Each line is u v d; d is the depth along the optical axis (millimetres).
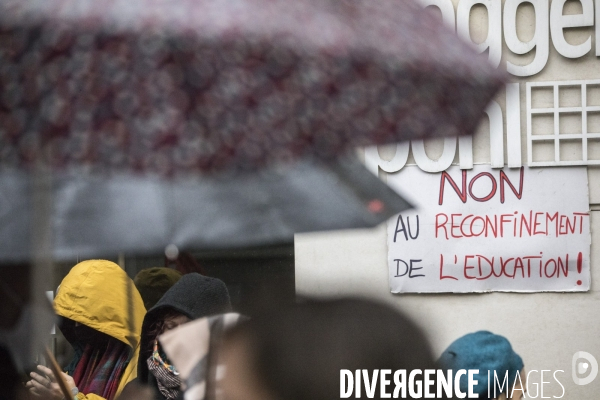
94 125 1788
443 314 6355
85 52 1795
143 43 1787
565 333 6254
